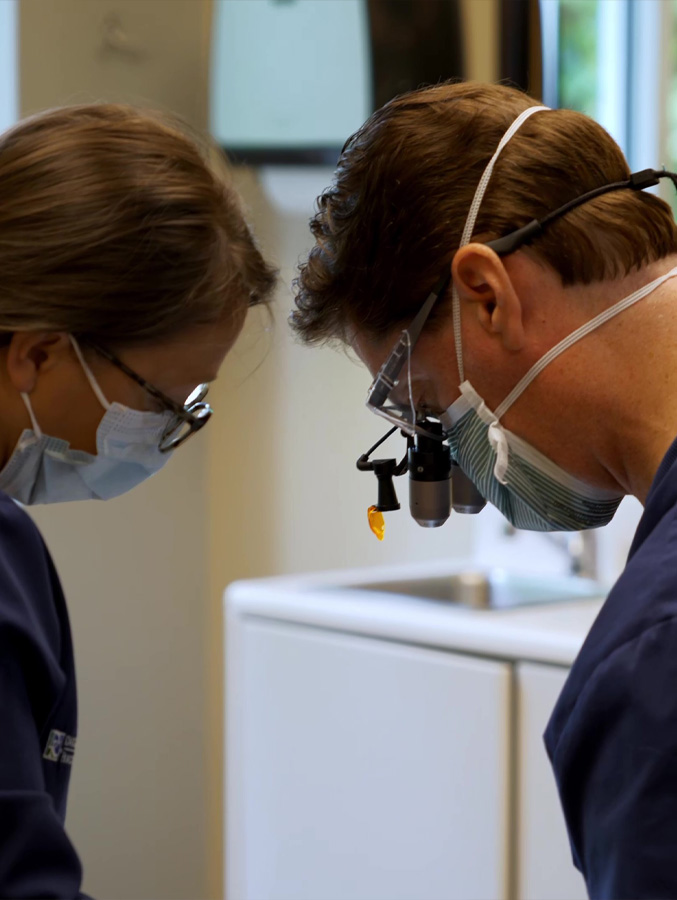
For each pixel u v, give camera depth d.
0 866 0.94
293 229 2.93
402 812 2.06
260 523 3.05
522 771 1.91
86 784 2.77
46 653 1.07
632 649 0.91
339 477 2.89
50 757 1.17
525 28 2.54
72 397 1.14
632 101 2.59
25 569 1.13
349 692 2.14
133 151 1.09
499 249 1.05
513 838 1.93
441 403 1.18
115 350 1.12
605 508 1.19
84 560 2.74
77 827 2.76
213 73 2.93
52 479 1.23
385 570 2.61
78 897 0.98
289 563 3.00
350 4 2.72
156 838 2.95
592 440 1.09
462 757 1.97
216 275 1.12
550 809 1.87
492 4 2.57
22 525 1.14
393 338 1.17
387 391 1.16
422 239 1.09
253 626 2.30
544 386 1.09
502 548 2.66
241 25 2.89
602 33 2.62
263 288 1.24
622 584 0.96
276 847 2.27
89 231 1.06
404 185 1.10
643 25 2.55
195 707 3.03
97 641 2.78
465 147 1.09
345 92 2.75
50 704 1.08
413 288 1.11
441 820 2.01
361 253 1.13
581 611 2.09
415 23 2.64
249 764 2.31
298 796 2.23
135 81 2.81
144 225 1.07
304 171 2.89
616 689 0.90
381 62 2.69
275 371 3.00
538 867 1.89
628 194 1.07
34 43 2.57
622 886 0.87
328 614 2.18
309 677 2.21
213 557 3.09
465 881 1.97
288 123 2.85
